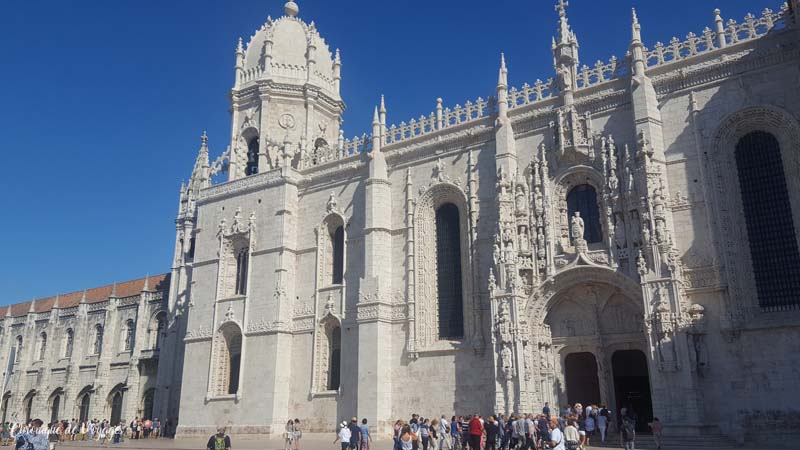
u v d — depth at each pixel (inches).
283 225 2015.3
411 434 1178.0
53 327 3351.4
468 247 1681.8
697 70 1449.3
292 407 1891.0
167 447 1758.1
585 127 1577.3
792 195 1323.8
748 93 1391.5
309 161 2127.2
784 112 1338.6
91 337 3191.4
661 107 1488.7
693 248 1376.7
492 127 1716.3
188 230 2824.8
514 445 1289.4
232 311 2037.4
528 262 1556.3
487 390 1566.2
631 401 1529.3
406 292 1763.0
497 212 1627.7
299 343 1934.1
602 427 1349.7
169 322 2711.6
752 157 1393.9
